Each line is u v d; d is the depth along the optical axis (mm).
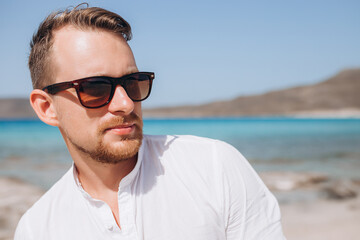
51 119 1419
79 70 1229
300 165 12617
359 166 12078
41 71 1380
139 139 1227
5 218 5977
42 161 15477
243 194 1211
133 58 1329
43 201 1375
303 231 5000
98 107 1183
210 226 1148
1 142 28625
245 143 24391
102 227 1217
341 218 5602
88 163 1290
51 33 1335
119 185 1204
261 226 1206
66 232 1254
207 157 1270
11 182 9914
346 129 47875
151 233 1171
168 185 1231
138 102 1272
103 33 1267
